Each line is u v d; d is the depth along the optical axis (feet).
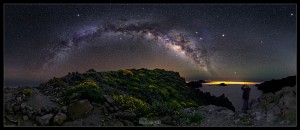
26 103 44.73
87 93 48.26
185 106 74.28
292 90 45.52
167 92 82.84
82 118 43.57
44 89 52.90
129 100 50.78
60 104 46.91
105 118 44.21
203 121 47.16
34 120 42.19
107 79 71.56
